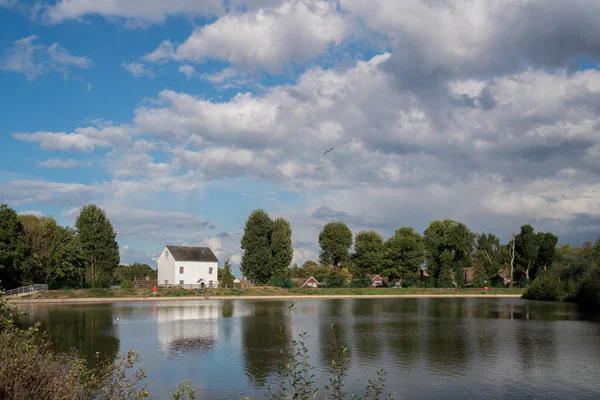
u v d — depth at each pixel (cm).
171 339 3841
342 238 15038
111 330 4331
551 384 2533
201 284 10850
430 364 2967
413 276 12606
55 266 9100
